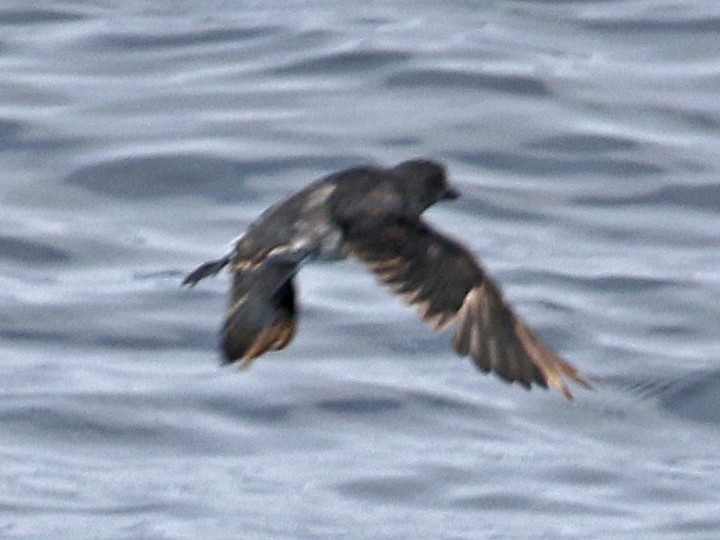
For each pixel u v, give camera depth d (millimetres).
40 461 13883
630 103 19766
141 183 18359
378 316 15852
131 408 14523
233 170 18484
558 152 18922
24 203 18031
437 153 18859
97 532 12820
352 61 20578
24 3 22359
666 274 16859
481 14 22016
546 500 13406
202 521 12984
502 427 14453
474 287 6898
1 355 15422
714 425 14594
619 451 14234
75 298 16266
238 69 20578
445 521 13117
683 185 18438
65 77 20406
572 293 16516
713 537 12945
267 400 14664
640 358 15516
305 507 13219
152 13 22172
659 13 21781
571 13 21938
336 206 6926
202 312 16031
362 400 14695
